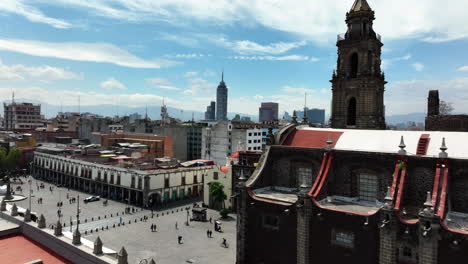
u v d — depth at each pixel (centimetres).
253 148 13838
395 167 3644
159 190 9438
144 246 5988
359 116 5025
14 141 16200
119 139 16338
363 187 3962
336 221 3516
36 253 3148
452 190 3391
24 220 3622
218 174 8994
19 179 12738
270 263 4022
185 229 7075
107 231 6844
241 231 4262
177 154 16288
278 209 3941
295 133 4847
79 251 2914
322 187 3884
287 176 4572
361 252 3341
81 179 11525
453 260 2853
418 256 3025
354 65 5259
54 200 9669
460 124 5466
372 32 5050
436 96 6300
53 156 12862
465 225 3114
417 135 3959
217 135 14388
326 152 4144
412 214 3388
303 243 3672
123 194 9931
